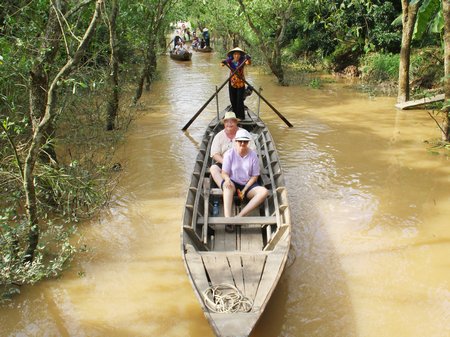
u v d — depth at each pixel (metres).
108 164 7.25
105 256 4.80
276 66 14.22
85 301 4.11
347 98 12.14
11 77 6.02
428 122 9.57
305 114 10.52
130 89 13.00
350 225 5.36
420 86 12.24
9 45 6.16
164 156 7.78
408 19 10.16
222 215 5.26
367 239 5.05
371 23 14.62
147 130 9.38
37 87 5.01
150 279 4.41
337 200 6.00
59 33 5.01
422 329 3.71
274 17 14.66
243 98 8.91
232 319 3.12
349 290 4.19
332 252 4.81
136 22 11.07
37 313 3.96
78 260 4.72
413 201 5.95
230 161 5.35
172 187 6.51
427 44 13.25
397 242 4.98
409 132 8.91
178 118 10.35
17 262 4.24
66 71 4.11
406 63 10.55
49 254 4.78
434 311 3.91
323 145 8.22
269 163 6.22
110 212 5.77
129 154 7.88
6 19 6.33
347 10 14.26
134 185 6.58
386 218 5.50
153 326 3.80
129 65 13.55
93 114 8.99
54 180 5.52
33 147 4.05
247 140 5.21
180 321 3.86
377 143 8.27
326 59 16.59
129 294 4.20
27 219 4.55
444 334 3.65
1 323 3.85
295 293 4.16
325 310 3.94
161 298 4.15
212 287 3.54
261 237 4.71
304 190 6.32
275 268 3.76
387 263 4.61
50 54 5.07
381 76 13.74
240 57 8.84
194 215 4.70
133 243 5.05
